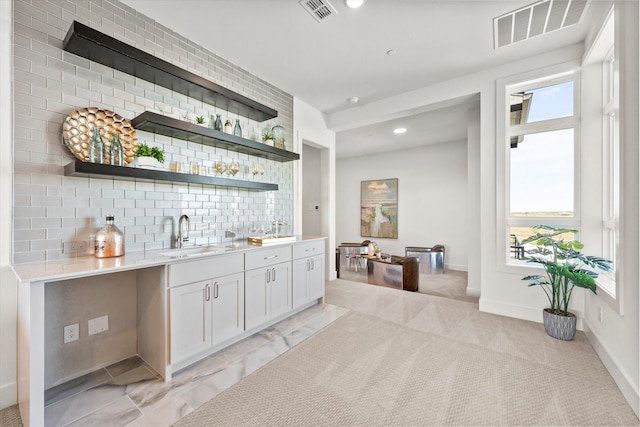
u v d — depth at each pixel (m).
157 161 2.20
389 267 4.29
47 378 1.77
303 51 2.75
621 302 1.74
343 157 7.52
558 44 2.64
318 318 2.93
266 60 2.90
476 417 1.51
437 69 3.09
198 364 2.04
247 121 3.15
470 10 2.17
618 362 1.80
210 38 2.54
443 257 5.57
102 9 2.01
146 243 2.23
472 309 3.20
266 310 2.61
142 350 2.11
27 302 1.38
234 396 1.69
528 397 1.67
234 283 2.30
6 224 1.62
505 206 3.02
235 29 2.41
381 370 1.96
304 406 1.60
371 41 2.58
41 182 1.74
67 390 1.75
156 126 2.11
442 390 1.74
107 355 2.03
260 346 2.32
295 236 3.33
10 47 1.64
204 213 2.66
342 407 1.59
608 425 1.46
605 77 2.53
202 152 2.65
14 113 1.65
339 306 3.31
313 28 2.40
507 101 3.02
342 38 2.54
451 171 6.05
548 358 2.11
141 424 1.46
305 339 2.45
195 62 2.60
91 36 1.73
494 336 2.49
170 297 1.87
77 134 1.85
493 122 3.06
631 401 1.58
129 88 2.15
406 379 1.85
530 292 2.88
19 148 1.66
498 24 2.34
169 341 1.87
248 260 2.43
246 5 2.12
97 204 1.97
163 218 2.34
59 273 1.44
